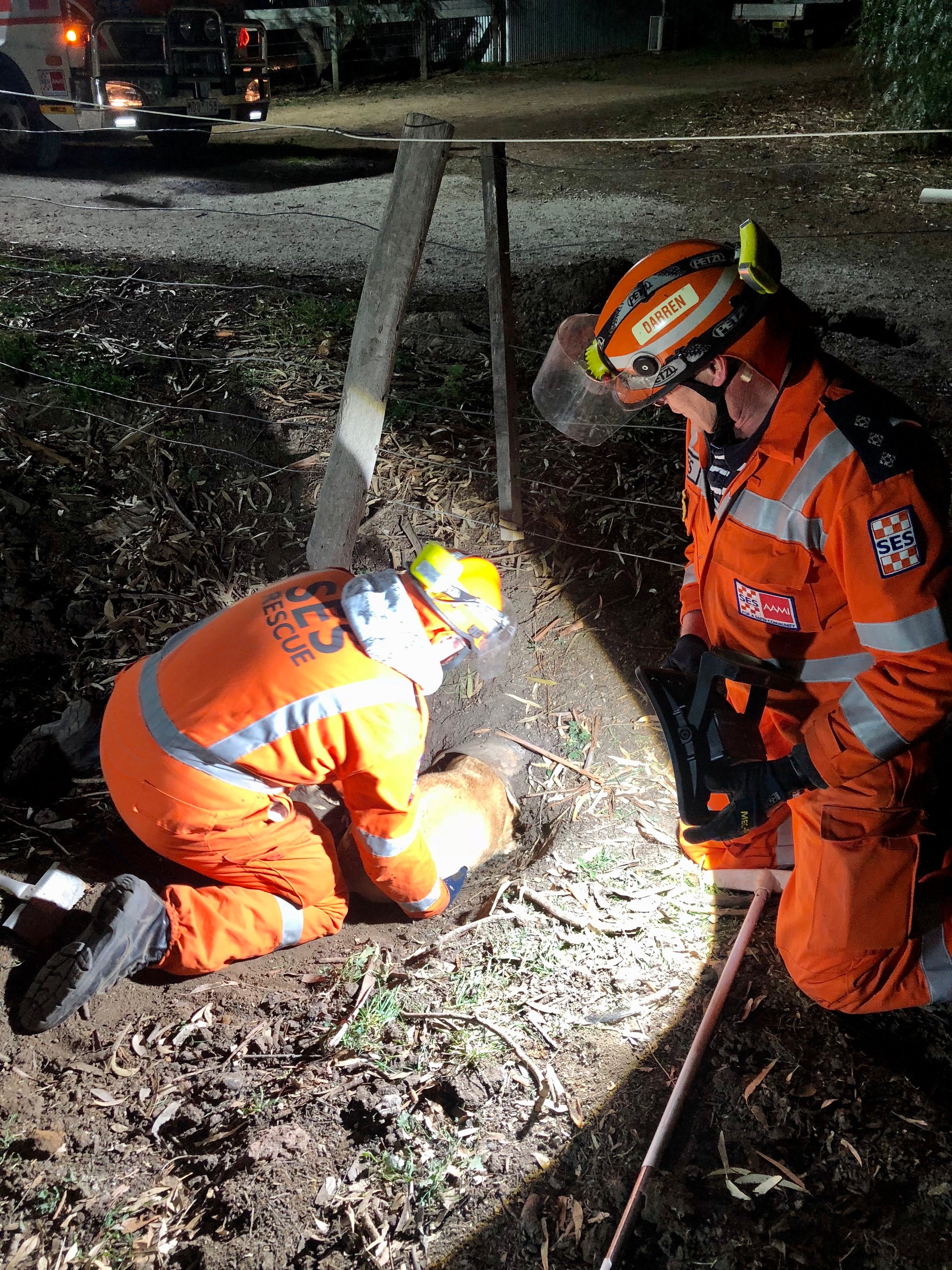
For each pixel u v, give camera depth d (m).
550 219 8.41
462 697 3.62
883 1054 2.29
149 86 8.66
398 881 2.62
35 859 2.89
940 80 10.27
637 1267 1.98
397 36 17.12
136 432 4.52
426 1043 2.43
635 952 2.62
